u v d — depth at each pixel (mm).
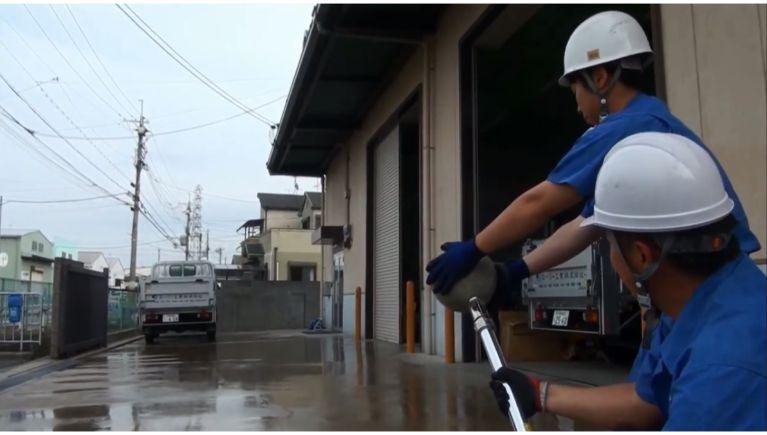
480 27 8656
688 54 4660
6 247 43562
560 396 1778
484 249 1812
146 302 17141
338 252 19953
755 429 1119
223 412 5969
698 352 1230
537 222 1775
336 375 8375
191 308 17234
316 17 10031
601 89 1972
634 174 1344
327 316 21984
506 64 10047
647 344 1674
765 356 1171
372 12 9875
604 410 1700
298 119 15406
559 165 1784
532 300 8258
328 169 20484
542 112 11820
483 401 6012
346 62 12258
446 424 5074
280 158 19484
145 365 10711
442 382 7246
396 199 13203
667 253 1311
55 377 9172
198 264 18625
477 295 1868
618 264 1621
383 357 10477
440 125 10016
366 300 14977
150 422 5590
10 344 12961
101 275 14977
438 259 1857
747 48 4156
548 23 8859
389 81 13125
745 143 4164
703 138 4508
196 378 8703
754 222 4078
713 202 1307
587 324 7363
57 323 12070
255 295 27062
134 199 33688
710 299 1306
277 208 45656
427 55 10336
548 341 8781
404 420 5273
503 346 8789
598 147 1748
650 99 1892
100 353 13508
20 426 5543
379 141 14703
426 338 10258
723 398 1143
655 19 4984
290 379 8172
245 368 9766
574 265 7379
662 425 1624
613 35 1940
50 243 49844
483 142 11859
